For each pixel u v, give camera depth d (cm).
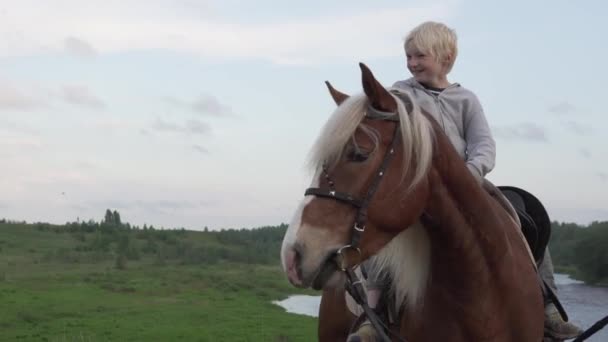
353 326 388
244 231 12188
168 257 8600
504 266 326
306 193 287
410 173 289
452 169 311
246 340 2489
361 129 288
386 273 366
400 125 290
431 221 312
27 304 3534
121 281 5412
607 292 2358
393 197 285
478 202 317
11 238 9481
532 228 386
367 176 283
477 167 363
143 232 11344
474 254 316
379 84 290
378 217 284
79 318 3148
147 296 4544
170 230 11906
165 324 2936
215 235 11938
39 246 9038
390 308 367
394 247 332
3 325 2834
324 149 284
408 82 404
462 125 394
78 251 8781
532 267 355
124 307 3722
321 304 463
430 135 302
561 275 3111
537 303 346
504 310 329
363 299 327
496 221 324
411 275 333
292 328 2831
